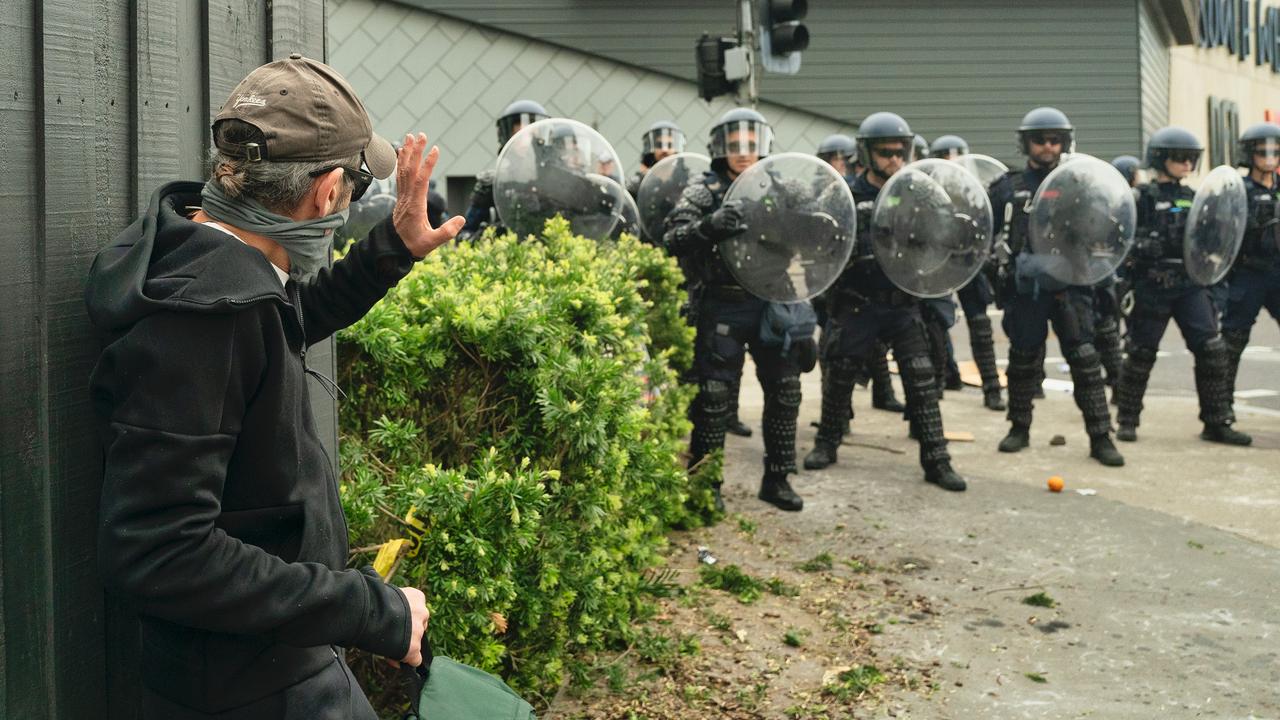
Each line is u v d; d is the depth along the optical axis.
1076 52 16.95
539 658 3.09
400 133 15.56
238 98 1.50
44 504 1.64
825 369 6.68
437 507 2.56
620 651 3.66
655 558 3.93
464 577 2.62
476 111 15.62
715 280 5.38
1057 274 6.65
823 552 4.97
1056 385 10.04
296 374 1.47
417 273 3.20
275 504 1.46
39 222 1.62
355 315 1.93
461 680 1.67
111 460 1.33
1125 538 5.20
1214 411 7.42
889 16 16.69
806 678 3.59
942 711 3.37
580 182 5.61
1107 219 6.50
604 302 3.36
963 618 4.17
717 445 5.33
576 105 15.78
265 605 1.38
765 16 8.86
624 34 15.70
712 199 5.43
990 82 16.88
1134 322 7.47
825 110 16.70
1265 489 6.12
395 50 15.47
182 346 1.33
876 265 6.22
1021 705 3.42
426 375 2.95
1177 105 22.23
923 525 5.43
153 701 1.54
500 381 3.09
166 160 1.90
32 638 1.62
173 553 1.31
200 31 2.02
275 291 1.42
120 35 1.79
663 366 4.68
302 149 1.49
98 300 1.40
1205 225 6.99
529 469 3.04
